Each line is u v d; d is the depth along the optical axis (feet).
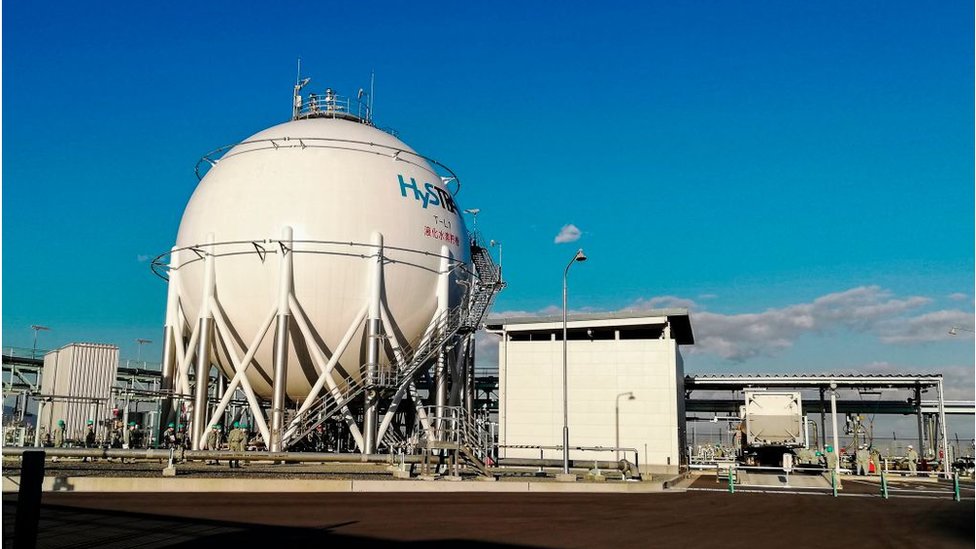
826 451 198.29
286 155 128.16
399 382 125.39
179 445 120.37
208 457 106.32
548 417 190.80
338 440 136.26
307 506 65.92
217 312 122.11
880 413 242.17
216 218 125.08
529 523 57.57
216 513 58.49
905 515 72.64
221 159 136.56
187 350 129.49
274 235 121.08
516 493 90.22
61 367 160.35
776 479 145.59
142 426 156.76
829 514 72.33
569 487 97.14
